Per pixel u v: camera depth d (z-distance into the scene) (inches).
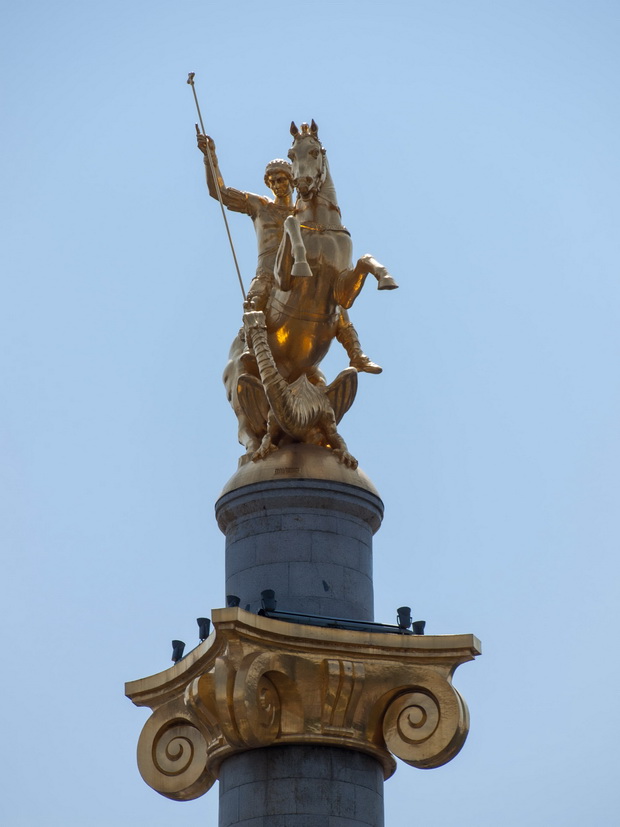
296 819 3646.7
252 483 3959.2
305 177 4109.3
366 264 3998.5
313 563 3882.9
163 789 3912.4
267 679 3700.8
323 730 3713.1
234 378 4192.9
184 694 3814.0
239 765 3747.5
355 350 4160.9
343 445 4047.7
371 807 3742.6
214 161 4325.8
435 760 3727.9
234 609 3595.0
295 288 4074.8
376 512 4025.6
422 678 3786.9
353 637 3759.8
